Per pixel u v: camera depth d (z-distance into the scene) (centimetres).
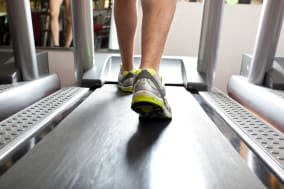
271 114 122
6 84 141
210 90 159
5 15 199
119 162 69
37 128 90
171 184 59
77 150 75
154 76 92
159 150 76
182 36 220
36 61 160
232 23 214
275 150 77
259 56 149
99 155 72
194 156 73
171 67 187
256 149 78
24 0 143
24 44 149
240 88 161
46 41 217
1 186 58
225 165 68
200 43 167
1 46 199
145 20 99
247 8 210
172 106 120
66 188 57
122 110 112
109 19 213
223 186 59
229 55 221
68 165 67
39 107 115
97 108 115
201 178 62
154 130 91
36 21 212
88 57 172
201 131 91
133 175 63
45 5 209
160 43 100
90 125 95
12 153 72
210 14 157
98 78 161
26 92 137
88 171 64
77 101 128
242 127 97
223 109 120
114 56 200
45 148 76
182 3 212
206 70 164
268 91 137
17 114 104
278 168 67
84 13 161
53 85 174
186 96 141
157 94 90
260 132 92
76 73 170
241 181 61
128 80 141
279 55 212
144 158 71
